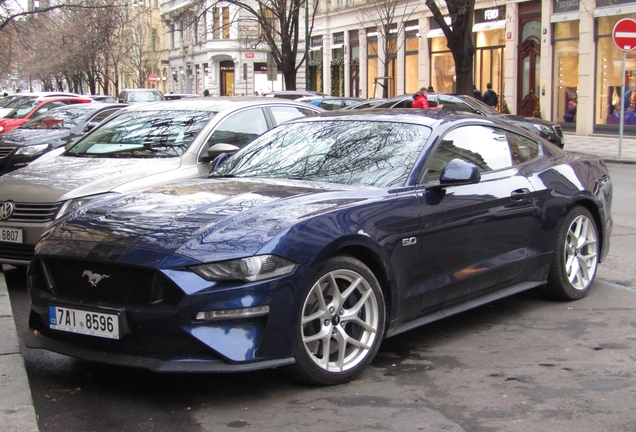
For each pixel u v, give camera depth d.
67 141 12.23
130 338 4.02
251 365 3.92
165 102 8.91
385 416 3.90
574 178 6.22
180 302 3.86
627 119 24.75
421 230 4.80
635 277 7.05
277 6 30.64
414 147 5.18
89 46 55.69
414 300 4.79
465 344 5.15
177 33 65.12
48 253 4.34
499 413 3.92
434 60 34.66
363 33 40.09
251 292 3.92
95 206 4.87
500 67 30.52
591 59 25.75
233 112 8.08
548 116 27.84
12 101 28.67
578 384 4.34
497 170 5.65
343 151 5.38
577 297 6.24
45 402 4.16
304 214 4.30
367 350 4.46
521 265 5.66
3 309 5.91
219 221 4.23
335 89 44.03
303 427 3.78
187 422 3.87
